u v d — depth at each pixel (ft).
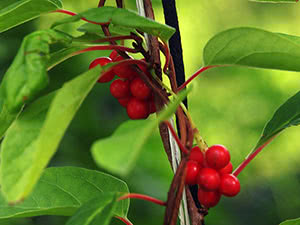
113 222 2.75
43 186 1.08
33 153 0.85
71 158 3.22
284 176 4.56
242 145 4.60
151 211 2.96
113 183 1.09
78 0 3.98
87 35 0.97
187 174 0.95
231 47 0.95
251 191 4.41
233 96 4.72
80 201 1.08
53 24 0.89
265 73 4.71
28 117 0.88
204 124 4.65
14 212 1.05
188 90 0.79
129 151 0.72
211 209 3.59
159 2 4.04
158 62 0.97
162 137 1.02
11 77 0.86
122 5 0.98
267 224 4.22
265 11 5.15
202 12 5.05
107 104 3.52
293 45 0.92
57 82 3.27
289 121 1.13
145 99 1.01
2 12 0.97
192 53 4.89
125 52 0.98
